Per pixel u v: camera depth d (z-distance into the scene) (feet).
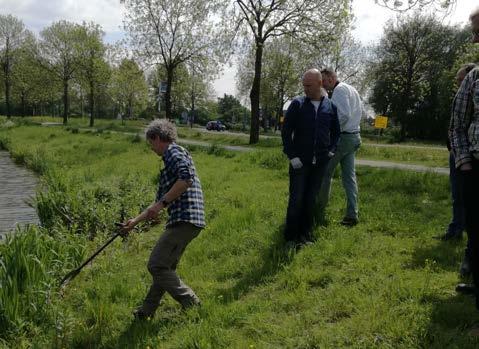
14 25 193.06
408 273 14.67
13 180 52.65
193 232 13.73
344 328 11.78
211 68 106.22
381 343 10.93
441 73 147.33
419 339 10.84
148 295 14.14
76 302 16.35
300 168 17.51
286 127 17.52
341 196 25.62
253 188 30.89
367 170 36.47
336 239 18.12
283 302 13.65
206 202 28.09
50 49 167.73
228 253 18.69
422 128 156.15
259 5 81.97
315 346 11.29
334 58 89.04
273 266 16.43
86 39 162.61
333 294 13.76
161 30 106.32
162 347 12.39
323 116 17.42
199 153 59.06
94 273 18.98
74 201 27.53
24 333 14.19
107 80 165.37
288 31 82.28
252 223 21.94
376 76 152.97
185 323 13.50
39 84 183.93
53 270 17.70
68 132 113.09
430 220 20.76
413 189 27.86
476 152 10.94
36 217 34.55
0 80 200.44
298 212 17.93
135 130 136.36
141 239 23.07
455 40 148.77
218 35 87.45
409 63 141.18
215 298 14.71
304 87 17.52
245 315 13.12
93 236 25.67
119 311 14.97
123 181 34.19
